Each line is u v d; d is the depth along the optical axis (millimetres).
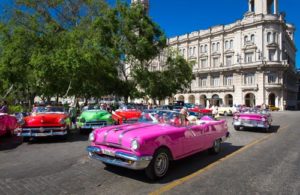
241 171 6234
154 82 28234
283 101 55656
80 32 21547
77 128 14344
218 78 63844
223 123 8656
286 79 61688
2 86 25391
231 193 4809
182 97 70375
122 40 25812
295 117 28766
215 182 5406
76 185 5102
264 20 55875
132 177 5648
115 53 24703
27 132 9703
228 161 7230
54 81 18984
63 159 7203
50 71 16672
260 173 6078
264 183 5379
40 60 16516
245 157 7742
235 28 60500
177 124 6793
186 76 31891
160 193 4742
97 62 21016
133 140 5176
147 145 5223
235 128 15070
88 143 9914
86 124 12141
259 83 55406
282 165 6828
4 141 10352
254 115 14102
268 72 54812
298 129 15906
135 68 27531
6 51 19078
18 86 24781
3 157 7465
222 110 34656
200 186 5156
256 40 57219
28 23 21672
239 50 59938
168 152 5820
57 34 20828
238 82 59062
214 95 63781
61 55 16781
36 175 5715
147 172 5375
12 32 20641
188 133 6473
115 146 5508
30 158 7332
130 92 27625
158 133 5602
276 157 7773
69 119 12438
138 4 26438
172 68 31312
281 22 56344
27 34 19172
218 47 64625
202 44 67938
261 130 15242
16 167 6359
